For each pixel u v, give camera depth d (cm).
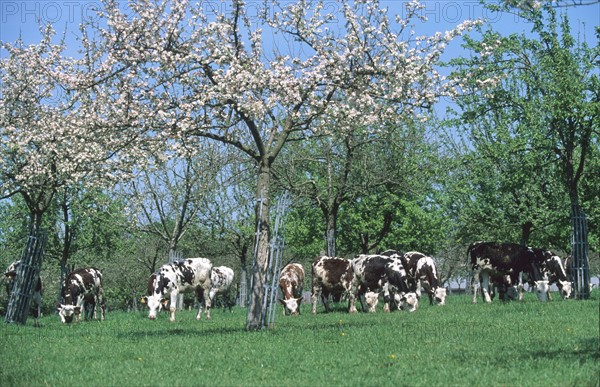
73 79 1936
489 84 2050
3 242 5097
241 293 4862
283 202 2000
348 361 1241
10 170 2830
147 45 1916
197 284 2752
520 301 2950
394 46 1934
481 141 3728
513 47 3184
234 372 1172
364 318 2352
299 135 3397
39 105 2877
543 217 3559
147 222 4381
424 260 3192
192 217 4297
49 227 4522
